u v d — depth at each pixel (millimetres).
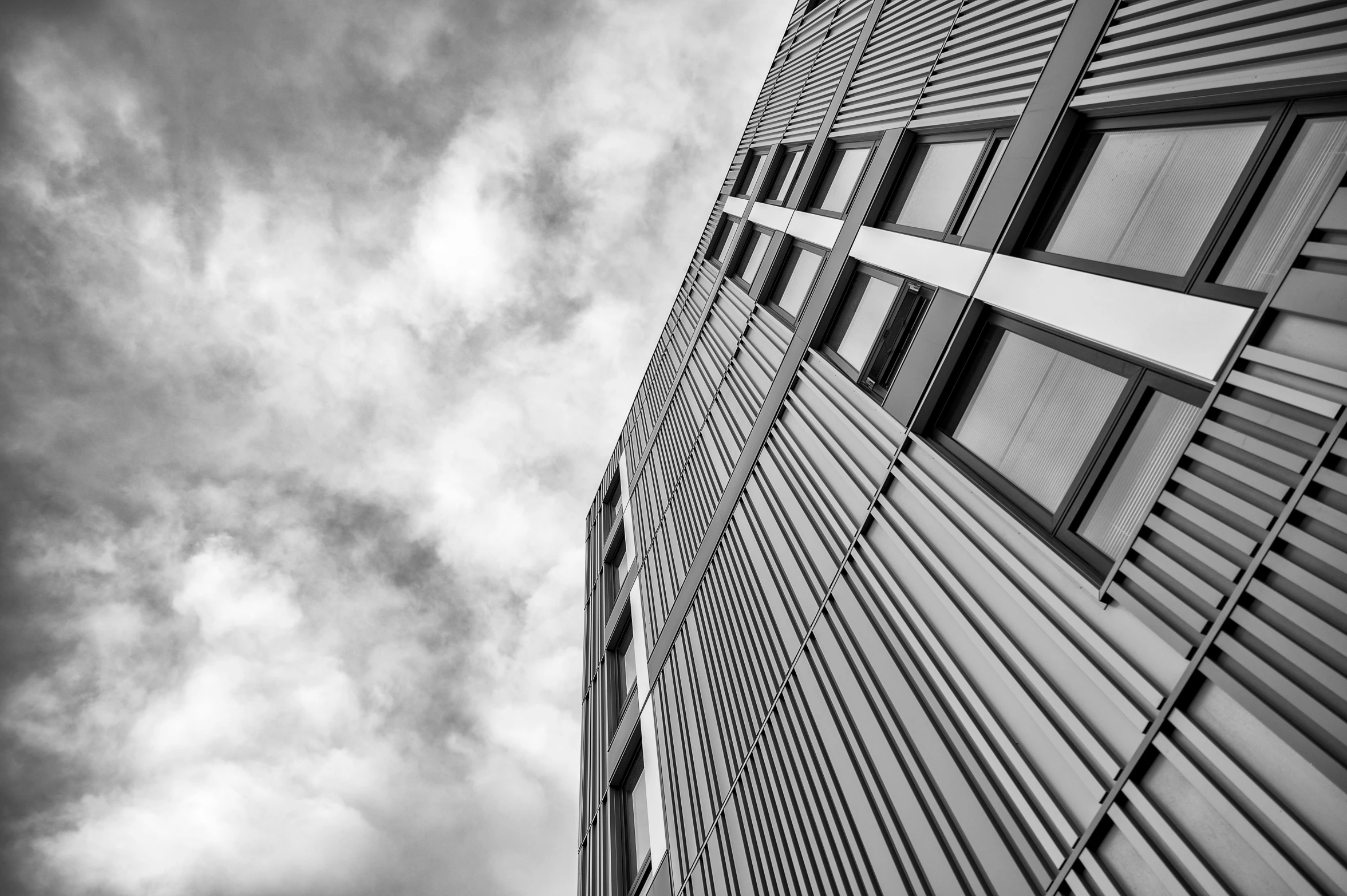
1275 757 3191
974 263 6738
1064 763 4234
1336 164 3922
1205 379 4160
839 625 6973
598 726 14062
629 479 20250
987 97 7637
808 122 15109
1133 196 5293
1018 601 4949
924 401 6812
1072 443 5188
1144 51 5422
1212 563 3723
